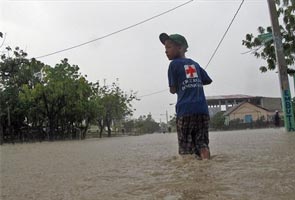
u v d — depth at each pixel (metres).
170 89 5.23
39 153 9.04
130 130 71.75
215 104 71.12
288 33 14.79
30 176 4.25
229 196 2.51
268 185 2.74
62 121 35.56
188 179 3.22
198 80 5.11
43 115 34.41
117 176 3.76
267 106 68.62
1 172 4.78
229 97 71.00
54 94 32.94
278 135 10.40
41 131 34.22
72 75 34.88
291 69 14.02
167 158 5.22
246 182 2.91
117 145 11.68
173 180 3.24
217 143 8.29
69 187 3.32
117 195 2.82
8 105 33.59
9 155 8.77
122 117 55.06
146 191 2.87
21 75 35.19
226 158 4.62
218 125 51.62
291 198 2.35
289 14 14.62
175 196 2.62
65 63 34.62
